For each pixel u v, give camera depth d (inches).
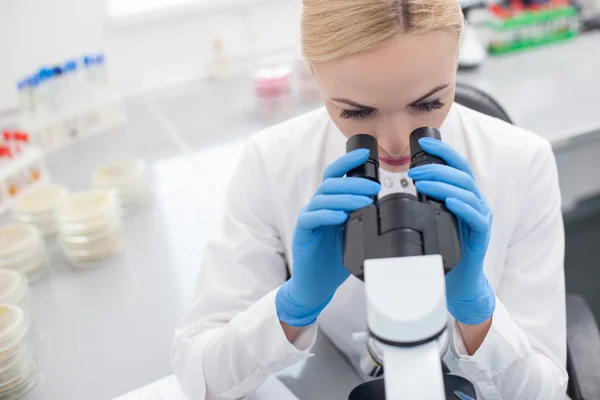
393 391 20.4
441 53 29.4
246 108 83.4
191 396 39.5
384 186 38.7
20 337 42.8
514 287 42.6
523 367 37.5
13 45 81.0
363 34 28.2
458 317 34.5
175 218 62.0
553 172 43.6
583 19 98.3
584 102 73.2
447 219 24.9
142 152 74.2
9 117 82.4
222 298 42.3
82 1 82.7
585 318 47.3
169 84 92.2
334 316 46.1
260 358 36.9
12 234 56.2
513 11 89.4
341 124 33.4
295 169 45.3
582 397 41.5
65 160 73.7
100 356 45.5
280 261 46.4
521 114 71.2
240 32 94.1
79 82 77.7
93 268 56.0
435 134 31.5
